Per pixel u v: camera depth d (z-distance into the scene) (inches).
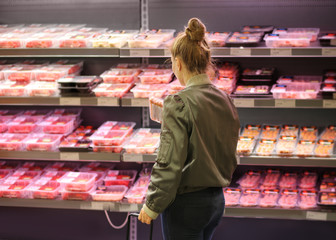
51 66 147.8
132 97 134.8
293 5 140.9
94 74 156.2
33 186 141.1
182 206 89.7
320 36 137.3
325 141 133.6
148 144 135.3
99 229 163.0
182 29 147.6
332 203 128.2
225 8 144.4
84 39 135.9
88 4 150.8
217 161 90.6
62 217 164.1
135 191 138.9
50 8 153.1
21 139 141.8
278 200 133.2
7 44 138.4
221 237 156.7
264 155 130.1
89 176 141.9
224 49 127.6
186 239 92.0
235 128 92.1
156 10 147.6
